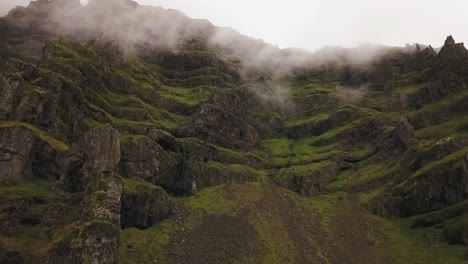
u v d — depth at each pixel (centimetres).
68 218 10338
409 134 18775
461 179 14150
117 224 9550
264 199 16125
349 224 14700
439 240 13000
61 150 13125
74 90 15688
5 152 12250
